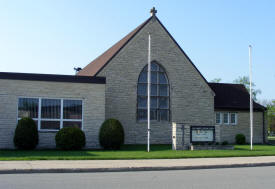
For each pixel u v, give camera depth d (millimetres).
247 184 11148
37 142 22812
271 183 11383
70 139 22453
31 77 23922
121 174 13484
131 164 15586
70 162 15953
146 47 30547
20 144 22188
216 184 11117
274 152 22156
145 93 30422
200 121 31625
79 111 24766
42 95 24078
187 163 16328
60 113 24375
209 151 22516
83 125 24672
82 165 14938
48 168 13859
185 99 31344
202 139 24656
